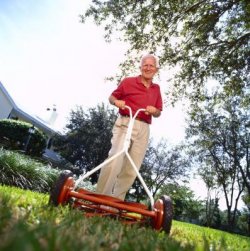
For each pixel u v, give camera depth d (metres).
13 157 8.07
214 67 11.45
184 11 10.77
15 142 18.19
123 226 2.52
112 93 4.07
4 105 23.38
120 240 1.83
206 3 10.77
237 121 23.00
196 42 11.17
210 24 10.91
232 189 26.92
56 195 3.04
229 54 11.31
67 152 24.44
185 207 45.69
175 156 32.06
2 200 2.28
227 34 11.72
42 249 1.07
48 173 8.94
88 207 3.44
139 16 10.94
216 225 35.78
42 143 19.25
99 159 24.52
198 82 11.75
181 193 40.00
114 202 3.01
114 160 3.70
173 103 12.03
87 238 1.60
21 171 7.93
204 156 27.09
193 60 11.53
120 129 3.93
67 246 1.15
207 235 4.55
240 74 11.66
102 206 3.37
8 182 7.55
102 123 24.94
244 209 39.47
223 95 12.38
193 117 12.68
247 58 11.33
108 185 3.66
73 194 3.04
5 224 1.50
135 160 3.87
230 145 24.61
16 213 2.05
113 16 11.03
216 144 24.36
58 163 23.73
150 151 31.88
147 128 3.96
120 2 10.91
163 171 32.03
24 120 25.22
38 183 8.21
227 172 26.38
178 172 32.16
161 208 3.04
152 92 4.06
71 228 1.88
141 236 2.10
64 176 3.14
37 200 3.56
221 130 24.05
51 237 1.18
